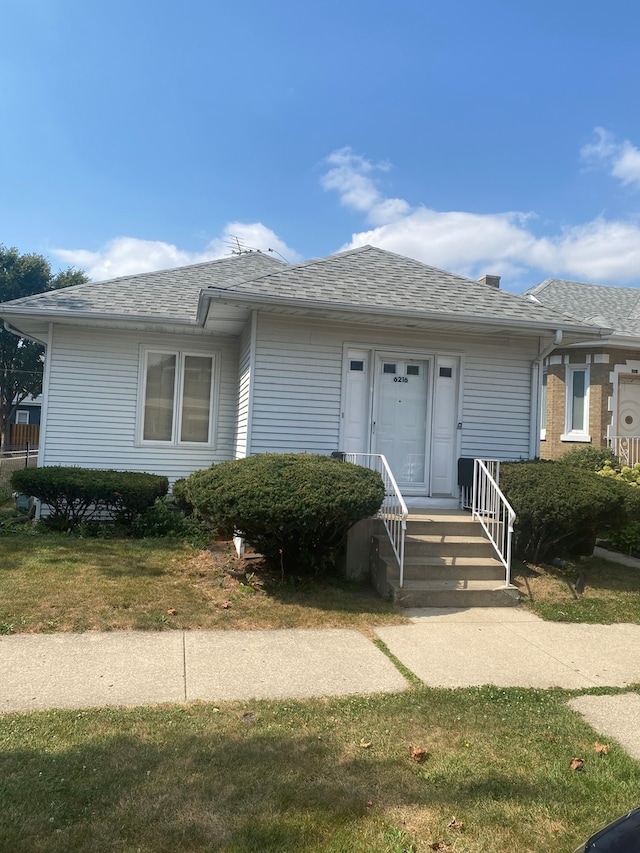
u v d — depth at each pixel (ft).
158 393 36.96
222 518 22.86
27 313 33.04
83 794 9.89
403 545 23.17
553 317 31.65
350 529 25.34
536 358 33.01
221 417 37.47
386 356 31.78
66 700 13.64
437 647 18.51
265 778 10.60
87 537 29.71
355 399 31.40
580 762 11.68
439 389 32.27
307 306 27.78
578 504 25.59
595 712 14.24
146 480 31.99
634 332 49.34
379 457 28.81
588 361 50.11
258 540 24.23
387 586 23.35
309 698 14.30
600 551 34.50
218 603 21.31
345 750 11.78
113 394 36.22
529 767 11.46
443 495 32.01
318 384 30.66
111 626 18.62
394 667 16.66
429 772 11.10
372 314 28.68
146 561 25.61
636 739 12.87
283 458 24.67
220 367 37.45
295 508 21.52
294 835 9.14
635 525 33.32
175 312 35.14
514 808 10.09
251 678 15.40
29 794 9.82
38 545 27.45
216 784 10.33
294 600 22.16
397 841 9.12
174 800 9.83
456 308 30.27
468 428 32.35
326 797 10.12
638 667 17.39
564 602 23.75
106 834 8.96
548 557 28.53
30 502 36.65
